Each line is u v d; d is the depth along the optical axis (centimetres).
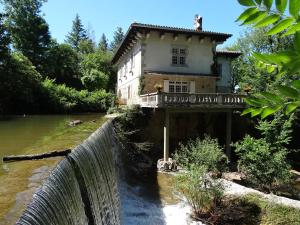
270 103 141
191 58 2723
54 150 905
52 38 5712
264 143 1802
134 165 2114
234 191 1636
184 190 1636
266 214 1429
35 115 3084
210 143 1883
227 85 3431
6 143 1205
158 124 2442
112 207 1301
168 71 2653
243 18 120
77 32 9925
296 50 114
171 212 1534
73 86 5694
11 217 465
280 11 114
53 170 710
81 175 898
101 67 6581
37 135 1429
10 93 3241
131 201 1634
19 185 604
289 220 1374
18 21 5275
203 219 1476
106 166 1395
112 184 1470
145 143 2275
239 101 2234
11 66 3359
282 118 1856
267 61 125
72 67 5912
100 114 3312
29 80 3447
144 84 2597
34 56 5372
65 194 718
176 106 2100
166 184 1850
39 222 510
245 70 3403
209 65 2770
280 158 1741
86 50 8950
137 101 2648
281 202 1480
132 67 2962
